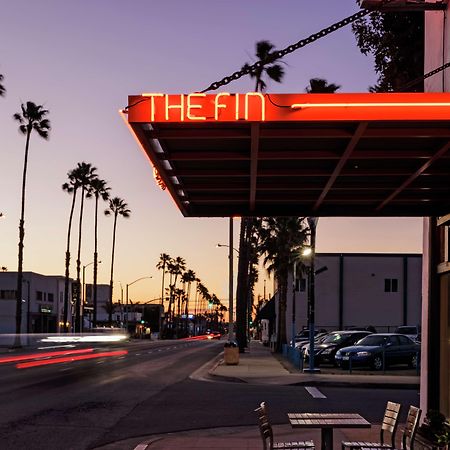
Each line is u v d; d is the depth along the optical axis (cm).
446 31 947
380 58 1441
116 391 1916
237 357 3006
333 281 6138
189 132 600
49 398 1739
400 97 549
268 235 5003
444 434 850
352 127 596
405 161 713
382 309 6100
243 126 588
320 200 889
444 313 1007
